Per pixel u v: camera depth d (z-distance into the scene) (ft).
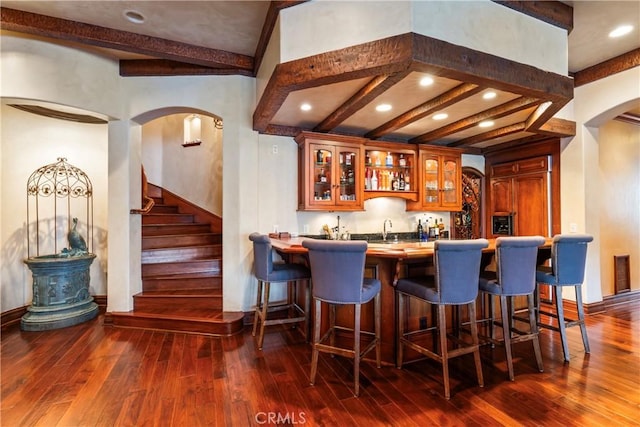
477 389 7.72
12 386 7.82
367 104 10.36
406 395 7.47
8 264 12.38
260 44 10.77
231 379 8.15
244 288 12.36
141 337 10.99
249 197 12.49
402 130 14.42
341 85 9.27
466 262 7.70
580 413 6.74
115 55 11.98
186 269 14.48
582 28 9.89
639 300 15.15
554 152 14.64
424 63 6.97
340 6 7.57
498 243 8.36
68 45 11.21
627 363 8.98
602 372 8.48
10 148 12.57
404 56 6.88
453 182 16.26
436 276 7.77
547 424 6.40
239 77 12.35
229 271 12.28
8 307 12.32
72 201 14.23
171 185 20.40
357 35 7.38
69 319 12.07
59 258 12.41
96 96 11.76
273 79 8.63
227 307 12.25
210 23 9.95
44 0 8.87
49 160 13.73
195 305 12.72
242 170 12.38
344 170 14.19
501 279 8.47
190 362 9.09
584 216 13.35
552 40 8.74
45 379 8.16
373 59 7.20
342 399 7.30
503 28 7.95
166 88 12.44
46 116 13.58
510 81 8.00
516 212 16.39
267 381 8.07
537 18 8.46
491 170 17.90
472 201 18.52
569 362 9.06
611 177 14.88
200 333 11.30
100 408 6.95
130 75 12.52
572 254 9.33
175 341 10.67
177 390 7.64
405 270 9.41
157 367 8.79
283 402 7.17
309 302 10.66
